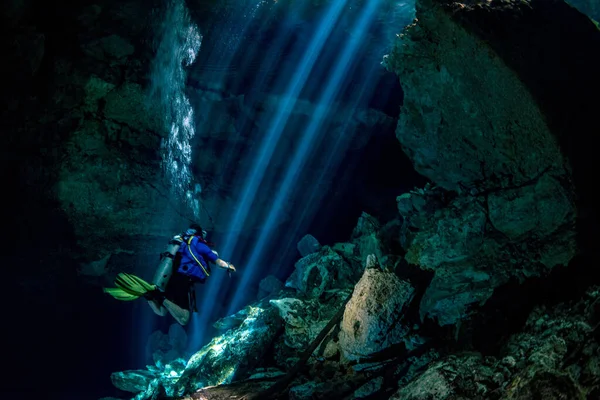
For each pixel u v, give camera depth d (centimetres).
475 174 529
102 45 916
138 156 996
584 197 418
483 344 424
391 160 1255
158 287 516
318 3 943
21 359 1120
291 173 1199
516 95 446
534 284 438
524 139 462
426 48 509
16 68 836
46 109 895
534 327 381
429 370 397
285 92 1113
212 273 1181
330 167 1232
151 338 1023
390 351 532
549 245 433
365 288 562
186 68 1012
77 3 888
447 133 532
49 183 933
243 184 1148
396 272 596
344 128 1195
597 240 406
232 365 662
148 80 966
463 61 479
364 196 1252
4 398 1084
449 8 469
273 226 1208
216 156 1112
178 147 1050
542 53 454
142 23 927
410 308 545
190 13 948
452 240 490
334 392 510
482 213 484
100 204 966
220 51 1012
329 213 1264
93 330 1178
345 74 1119
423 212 596
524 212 454
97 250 1021
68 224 976
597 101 448
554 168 437
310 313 672
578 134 431
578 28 487
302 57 1064
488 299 466
